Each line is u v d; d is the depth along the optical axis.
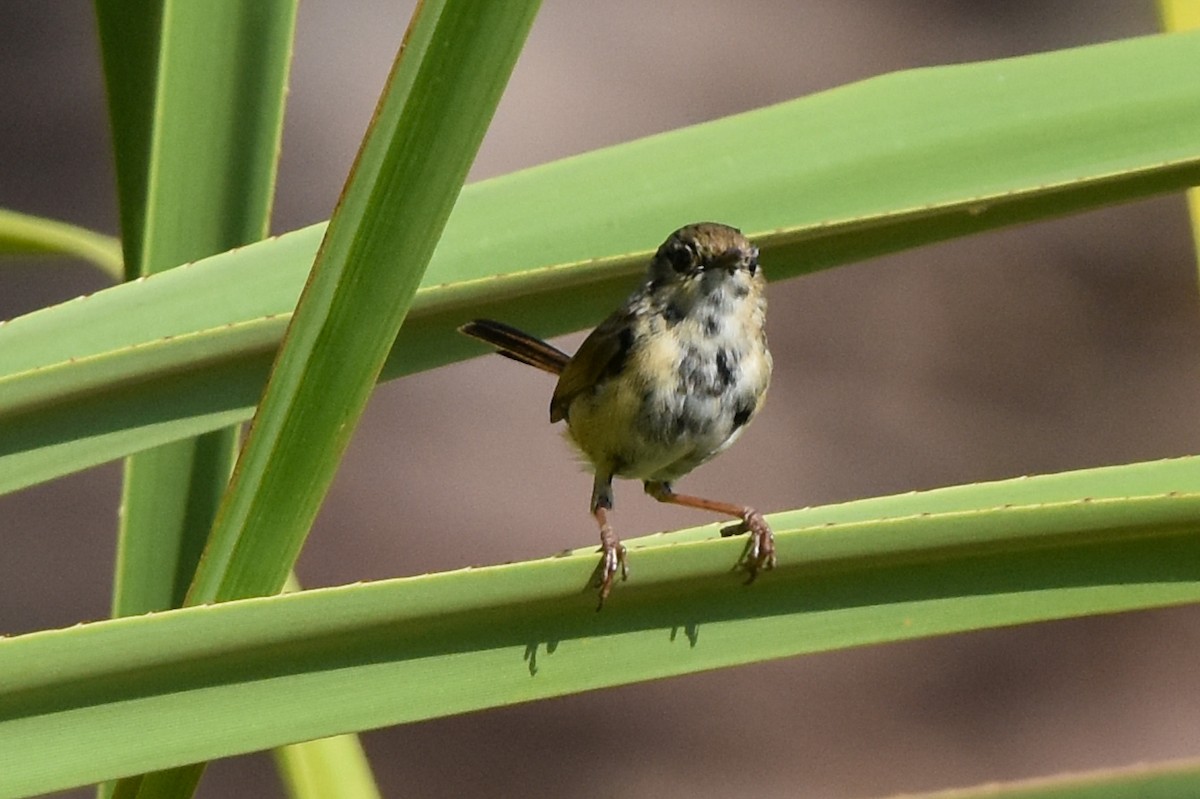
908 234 4.29
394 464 5.77
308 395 4.23
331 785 4.31
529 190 4.29
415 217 4.14
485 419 6.09
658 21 7.58
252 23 4.29
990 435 5.93
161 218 4.29
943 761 5.03
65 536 5.53
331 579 5.17
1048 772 4.92
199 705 4.21
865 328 6.48
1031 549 4.25
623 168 4.29
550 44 7.27
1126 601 4.25
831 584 4.25
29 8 7.30
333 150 6.64
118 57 4.29
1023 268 6.87
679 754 5.13
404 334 4.29
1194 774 4.24
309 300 4.21
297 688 4.23
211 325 4.28
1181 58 4.29
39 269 6.25
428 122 4.06
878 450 5.85
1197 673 5.41
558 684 4.24
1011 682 5.43
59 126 6.65
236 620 4.16
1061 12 7.75
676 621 4.25
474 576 4.24
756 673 5.53
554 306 4.29
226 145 4.29
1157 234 7.07
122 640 4.09
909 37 7.55
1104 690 5.34
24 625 5.09
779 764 5.04
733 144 4.29
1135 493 4.28
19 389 4.26
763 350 4.41
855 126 4.29
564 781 5.02
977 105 4.29
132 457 4.29
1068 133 4.28
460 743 5.21
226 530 4.24
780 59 7.33
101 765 4.12
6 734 4.07
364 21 7.38
